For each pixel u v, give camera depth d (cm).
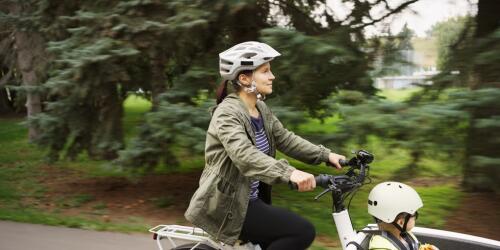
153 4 608
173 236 296
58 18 697
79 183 891
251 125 278
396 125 478
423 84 525
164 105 608
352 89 568
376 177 795
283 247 276
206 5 586
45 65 800
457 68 520
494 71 498
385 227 282
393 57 554
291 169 255
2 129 1814
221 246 286
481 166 465
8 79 1548
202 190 274
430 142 489
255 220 276
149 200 764
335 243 541
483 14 542
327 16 629
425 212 660
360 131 498
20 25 757
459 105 471
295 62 538
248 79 279
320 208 691
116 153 698
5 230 577
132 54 596
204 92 634
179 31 591
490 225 612
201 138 584
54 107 724
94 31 629
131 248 515
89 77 625
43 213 676
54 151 786
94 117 737
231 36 655
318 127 586
